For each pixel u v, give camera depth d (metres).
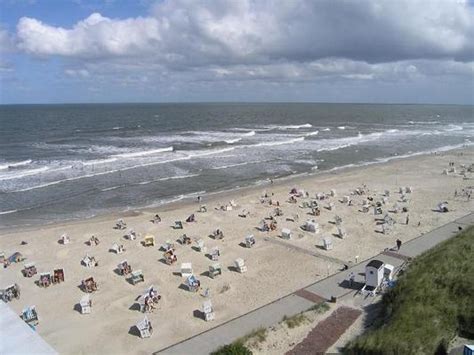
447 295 18.30
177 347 17.23
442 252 23.45
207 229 31.81
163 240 29.70
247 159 61.75
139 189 44.50
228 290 22.28
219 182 47.81
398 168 56.00
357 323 18.25
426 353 14.78
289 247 28.05
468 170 53.53
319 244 28.52
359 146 77.38
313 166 57.56
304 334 17.53
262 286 22.62
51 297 21.94
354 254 26.69
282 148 72.88
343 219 33.88
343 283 22.30
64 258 26.81
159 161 58.72
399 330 16.03
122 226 32.16
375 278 20.98
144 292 22.28
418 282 19.58
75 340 18.14
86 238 30.22
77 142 78.25
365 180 48.56
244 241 29.17
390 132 103.69
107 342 17.95
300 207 37.25
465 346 15.06
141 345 17.67
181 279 23.77
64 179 48.06
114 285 23.16
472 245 24.05
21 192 42.94
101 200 40.62
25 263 26.09
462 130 110.88
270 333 17.64
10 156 61.88
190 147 72.25
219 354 15.74
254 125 121.12
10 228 33.00
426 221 32.94
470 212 35.09
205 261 26.03
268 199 39.44
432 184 46.19
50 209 37.88
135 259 26.55
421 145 80.12
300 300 20.61
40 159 59.44
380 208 35.44
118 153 64.69
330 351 16.31
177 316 19.86
